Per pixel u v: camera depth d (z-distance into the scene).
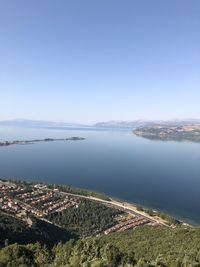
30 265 88.19
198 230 126.06
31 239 123.88
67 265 83.12
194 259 81.31
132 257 83.88
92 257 84.50
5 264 86.62
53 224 169.50
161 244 107.62
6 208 182.38
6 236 116.44
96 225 176.88
